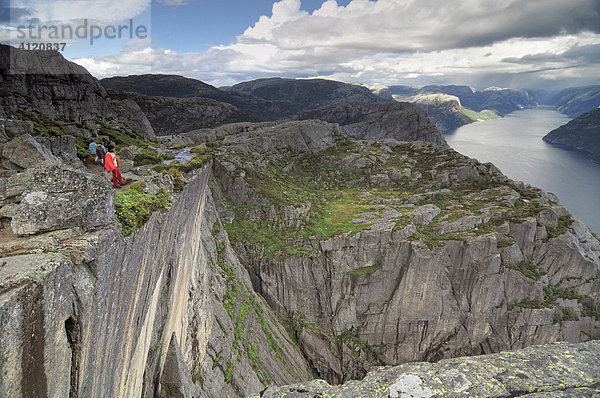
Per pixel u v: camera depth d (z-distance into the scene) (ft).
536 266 224.12
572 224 246.27
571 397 21.48
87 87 186.09
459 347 211.61
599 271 228.43
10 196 36.78
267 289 213.66
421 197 273.54
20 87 145.38
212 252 166.09
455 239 214.69
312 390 26.58
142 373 61.98
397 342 212.84
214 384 112.68
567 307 214.69
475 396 23.18
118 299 41.68
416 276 206.59
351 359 206.49
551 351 27.84
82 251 31.83
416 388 24.31
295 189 266.36
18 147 47.55
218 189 231.91
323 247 212.64
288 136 337.11
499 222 230.89
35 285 25.36
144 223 51.01
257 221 229.45
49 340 27.37
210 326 124.57
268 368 153.48
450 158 338.95
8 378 22.57
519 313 209.05
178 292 87.45
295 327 211.00
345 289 214.28
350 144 379.55
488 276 210.18
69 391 31.48
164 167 91.61
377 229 216.54
